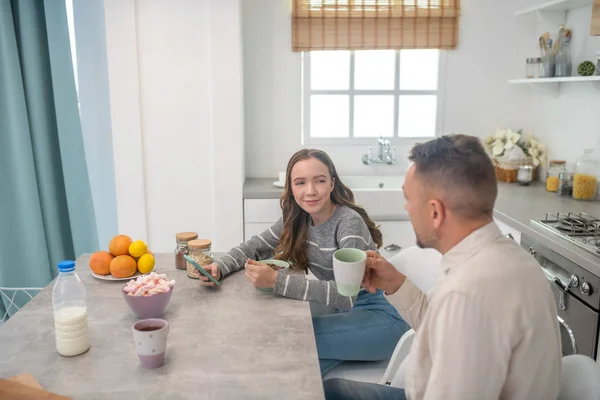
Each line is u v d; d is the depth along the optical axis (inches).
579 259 81.3
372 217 134.0
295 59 146.6
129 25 122.6
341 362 77.9
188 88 126.8
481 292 43.3
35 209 125.6
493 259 45.1
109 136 139.6
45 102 126.5
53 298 55.7
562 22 136.9
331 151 153.2
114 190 142.7
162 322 53.3
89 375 50.2
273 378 49.8
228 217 132.0
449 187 46.5
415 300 63.2
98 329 59.8
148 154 129.0
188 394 47.1
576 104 127.0
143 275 70.0
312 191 76.9
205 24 124.6
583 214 105.4
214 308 65.7
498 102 149.7
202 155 129.7
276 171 152.1
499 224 114.0
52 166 129.3
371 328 75.9
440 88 148.8
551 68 127.6
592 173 119.4
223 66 125.7
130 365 52.0
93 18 134.1
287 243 82.9
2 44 118.7
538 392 45.4
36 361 52.8
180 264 80.0
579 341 83.2
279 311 64.9
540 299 44.5
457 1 142.5
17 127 121.9
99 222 144.2
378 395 59.7
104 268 75.2
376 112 154.5
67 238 134.8
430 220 48.7
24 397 45.1
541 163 141.2
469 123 150.7
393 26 143.6
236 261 79.4
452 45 145.1
